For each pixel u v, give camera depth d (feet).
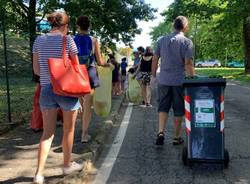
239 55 68.54
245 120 17.01
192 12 50.80
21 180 8.59
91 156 10.36
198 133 9.89
